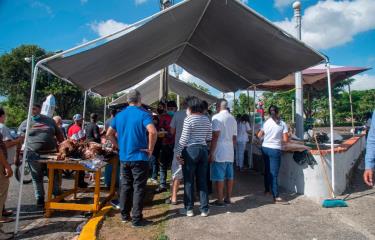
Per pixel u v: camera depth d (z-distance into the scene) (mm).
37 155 6328
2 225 5586
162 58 10016
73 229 5402
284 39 6207
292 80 12711
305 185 6969
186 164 5652
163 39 7500
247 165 11719
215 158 6242
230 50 8359
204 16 6801
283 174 7875
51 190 6008
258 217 5609
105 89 10641
